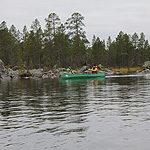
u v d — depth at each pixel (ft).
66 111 32.78
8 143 19.57
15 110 34.86
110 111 31.99
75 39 293.84
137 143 18.76
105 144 18.75
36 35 323.57
